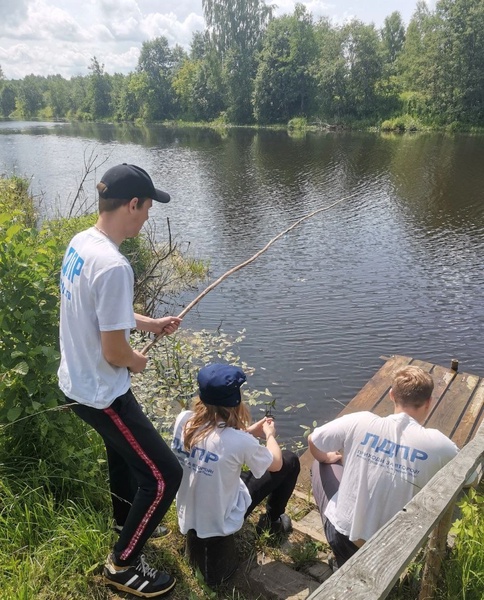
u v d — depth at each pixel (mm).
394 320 8664
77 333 2033
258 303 9445
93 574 2410
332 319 8695
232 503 2449
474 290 10055
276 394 6316
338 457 2852
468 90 42094
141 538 2242
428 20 46875
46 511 2646
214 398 2367
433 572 2232
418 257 12039
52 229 7379
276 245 13133
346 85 50531
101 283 1937
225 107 65938
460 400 5266
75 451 2955
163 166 26516
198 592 2391
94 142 40438
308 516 3188
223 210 16969
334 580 1525
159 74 75938
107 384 2061
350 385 6582
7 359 2756
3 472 2779
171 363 6090
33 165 26359
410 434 2352
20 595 2152
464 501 2633
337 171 23781
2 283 2857
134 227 2094
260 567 2604
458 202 17172
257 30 62719
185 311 3104
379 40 52750
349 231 14250
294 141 38750
